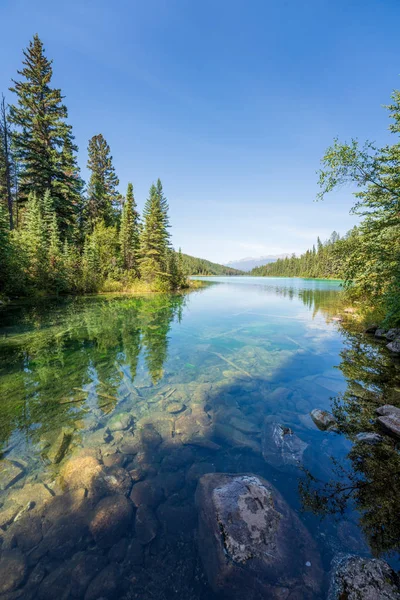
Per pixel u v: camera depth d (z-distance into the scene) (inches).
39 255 733.9
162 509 98.0
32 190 918.4
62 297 792.3
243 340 358.6
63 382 215.8
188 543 85.3
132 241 1312.7
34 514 94.6
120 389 203.9
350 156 257.1
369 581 69.0
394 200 292.2
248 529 86.1
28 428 149.9
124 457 126.0
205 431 147.9
